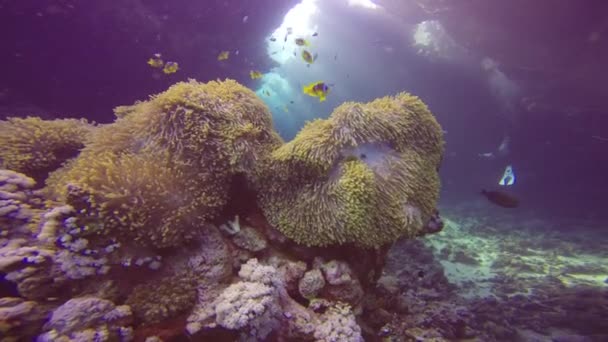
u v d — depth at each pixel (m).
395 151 3.46
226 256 2.94
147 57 10.99
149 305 2.54
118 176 2.57
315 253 3.27
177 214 2.63
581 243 11.48
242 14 12.22
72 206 2.48
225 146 2.99
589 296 6.34
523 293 6.89
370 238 3.09
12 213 2.73
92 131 4.12
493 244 11.52
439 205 21.77
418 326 4.29
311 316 2.91
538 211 18.17
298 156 3.09
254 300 2.45
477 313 5.70
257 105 3.40
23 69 9.91
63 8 9.12
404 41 21.14
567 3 10.76
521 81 15.97
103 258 2.51
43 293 2.47
